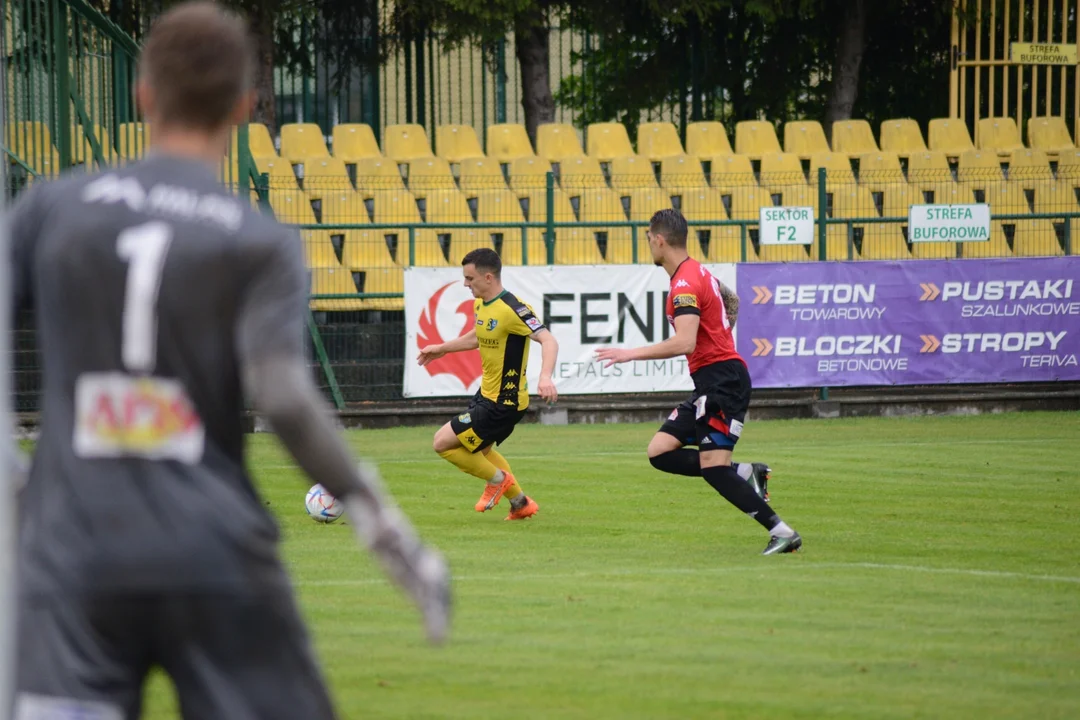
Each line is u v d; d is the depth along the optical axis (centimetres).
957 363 6209
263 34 7288
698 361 2767
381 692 1709
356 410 5628
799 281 6028
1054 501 3556
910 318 6153
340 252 6425
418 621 2127
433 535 3034
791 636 2038
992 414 6125
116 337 888
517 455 4662
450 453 3231
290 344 890
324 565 2633
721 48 8388
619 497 3666
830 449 4794
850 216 7056
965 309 6206
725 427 2753
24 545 892
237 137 5256
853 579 2503
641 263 6366
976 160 7506
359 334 5856
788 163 7331
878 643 1994
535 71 7912
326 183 6562
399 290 6316
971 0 7956
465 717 1603
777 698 1695
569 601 2292
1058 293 6291
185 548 877
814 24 8369
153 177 917
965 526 3148
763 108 8594
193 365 894
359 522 916
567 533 3072
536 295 5791
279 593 915
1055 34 8738
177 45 926
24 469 919
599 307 5856
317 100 7925
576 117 8594
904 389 6525
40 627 875
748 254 6906
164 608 878
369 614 2180
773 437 5231
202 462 900
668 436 2878
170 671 902
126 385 888
